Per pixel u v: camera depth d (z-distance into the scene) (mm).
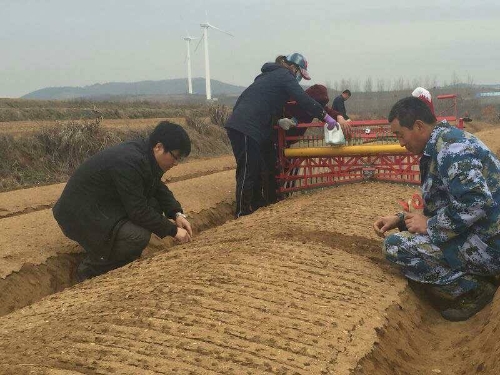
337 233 6293
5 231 7383
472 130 37219
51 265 6520
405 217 4820
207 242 6285
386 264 5293
